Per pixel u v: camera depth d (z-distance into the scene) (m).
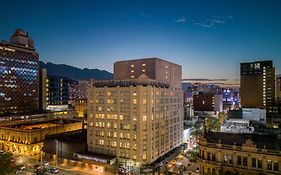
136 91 96.44
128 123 97.69
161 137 107.19
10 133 132.38
